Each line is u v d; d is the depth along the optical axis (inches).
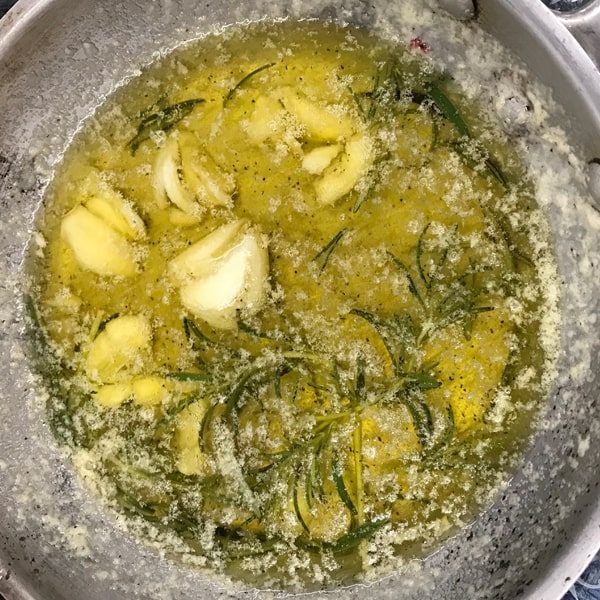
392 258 9.4
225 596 9.9
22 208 10.1
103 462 9.9
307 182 9.4
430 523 9.8
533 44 8.5
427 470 9.6
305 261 9.4
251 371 9.2
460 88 10.0
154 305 9.5
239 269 9.2
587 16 8.4
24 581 9.1
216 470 9.5
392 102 9.7
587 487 8.9
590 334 9.5
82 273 9.7
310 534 9.6
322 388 9.2
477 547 9.8
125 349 9.4
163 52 10.3
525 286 9.8
